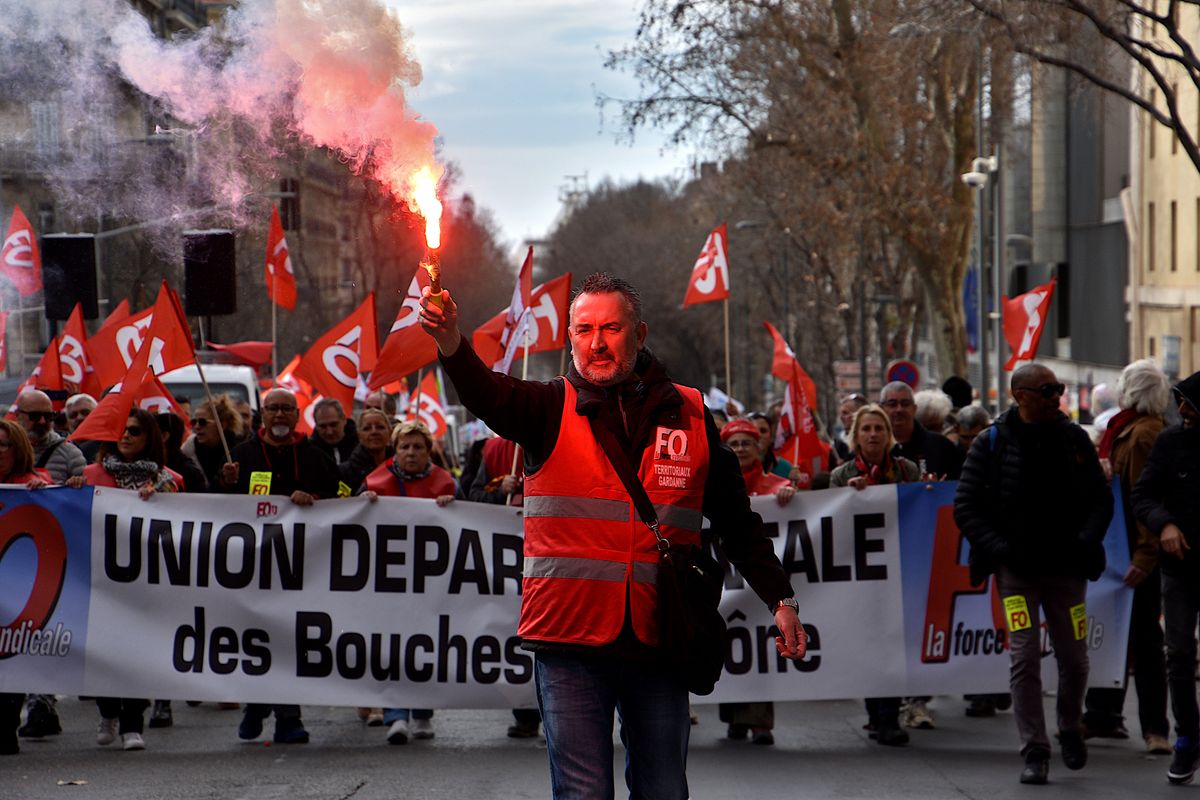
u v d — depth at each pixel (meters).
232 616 9.50
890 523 9.81
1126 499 9.44
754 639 9.69
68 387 15.65
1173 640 8.05
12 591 9.39
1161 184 39.69
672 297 72.50
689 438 4.55
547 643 4.45
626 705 4.52
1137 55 15.64
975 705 10.99
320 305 42.06
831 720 10.78
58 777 8.44
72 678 9.39
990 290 50.62
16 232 16.48
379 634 9.55
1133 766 8.73
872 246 41.00
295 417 10.20
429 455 10.28
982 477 8.31
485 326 13.62
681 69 31.95
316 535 9.55
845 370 41.78
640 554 4.45
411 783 8.25
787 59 32.81
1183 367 38.00
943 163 34.03
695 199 65.19
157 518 9.50
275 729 9.95
